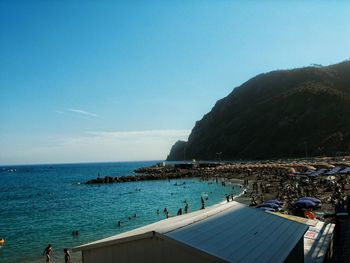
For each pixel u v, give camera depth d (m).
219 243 12.91
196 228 13.91
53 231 44.34
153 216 52.81
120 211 59.62
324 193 55.00
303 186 63.06
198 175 133.50
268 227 16.52
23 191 107.38
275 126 198.25
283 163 122.81
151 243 12.95
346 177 72.62
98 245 13.81
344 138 161.50
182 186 103.06
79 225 47.75
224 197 72.06
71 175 196.62
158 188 100.88
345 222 32.16
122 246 13.48
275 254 13.27
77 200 80.06
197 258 12.16
